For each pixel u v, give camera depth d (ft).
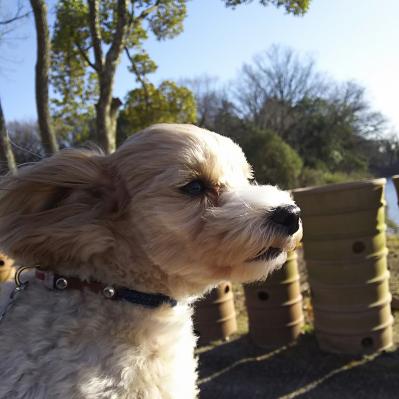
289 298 3.22
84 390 1.06
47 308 1.17
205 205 1.26
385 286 2.91
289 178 16.97
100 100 5.62
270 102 24.79
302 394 2.58
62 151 1.31
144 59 7.60
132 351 1.14
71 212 1.22
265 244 1.22
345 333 2.87
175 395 1.19
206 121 25.23
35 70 5.01
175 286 1.29
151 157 1.26
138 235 1.25
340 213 2.76
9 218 1.22
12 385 1.07
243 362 3.05
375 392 2.50
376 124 24.93
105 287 1.19
